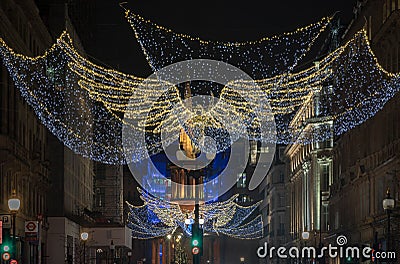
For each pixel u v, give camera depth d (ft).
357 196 253.44
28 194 217.36
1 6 182.91
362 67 245.04
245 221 560.20
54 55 256.32
